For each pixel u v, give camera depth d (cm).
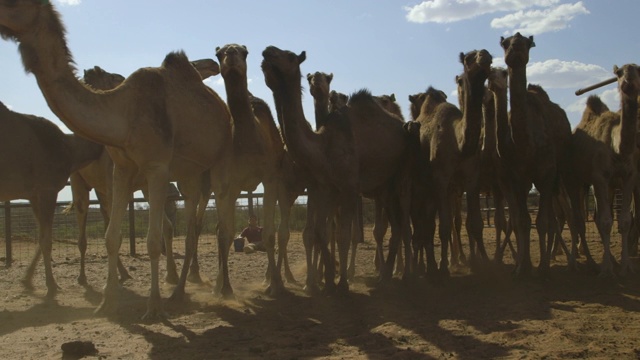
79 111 697
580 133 1059
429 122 1034
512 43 905
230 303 838
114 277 785
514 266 1138
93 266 1345
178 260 1450
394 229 981
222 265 882
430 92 1114
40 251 1037
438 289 918
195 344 624
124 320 741
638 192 1187
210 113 862
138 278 1147
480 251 1059
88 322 734
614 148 991
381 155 966
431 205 988
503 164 991
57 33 695
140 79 772
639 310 741
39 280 1142
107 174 1026
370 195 1091
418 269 1091
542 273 962
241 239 1641
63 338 657
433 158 964
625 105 950
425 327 673
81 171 1091
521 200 980
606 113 1047
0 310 844
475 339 617
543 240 969
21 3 678
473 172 1007
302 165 870
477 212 1034
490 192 1335
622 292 858
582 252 1305
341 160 868
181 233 2233
